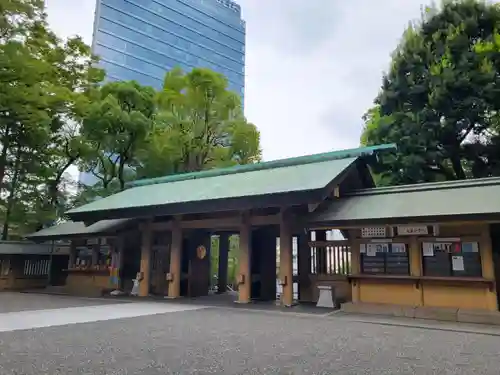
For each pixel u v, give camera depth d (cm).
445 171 2092
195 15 8175
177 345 648
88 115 2142
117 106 2147
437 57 2050
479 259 991
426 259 1061
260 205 1128
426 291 1044
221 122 2697
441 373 498
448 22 2062
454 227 1028
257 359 559
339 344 670
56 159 2333
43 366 511
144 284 1544
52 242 2078
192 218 1501
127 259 1697
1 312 1069
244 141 2730
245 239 1317
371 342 689
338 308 1167
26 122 1922
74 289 1762
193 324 871
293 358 567
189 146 2625
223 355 580
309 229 1204
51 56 2255
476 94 1894
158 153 2472
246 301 1289
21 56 1853
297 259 1400
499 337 751
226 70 8506
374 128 2275
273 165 1511
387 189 1232
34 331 771
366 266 1140
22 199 2208
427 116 2011
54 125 2198
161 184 1772
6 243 1956
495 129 2014
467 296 988
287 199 1083
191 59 7875
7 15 1950
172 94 2655
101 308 1167
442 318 962
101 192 2353
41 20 2172
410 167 2023
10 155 2166
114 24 6888
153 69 7200
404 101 2155
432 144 1994
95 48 6575
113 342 668
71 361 539
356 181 1423
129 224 1662
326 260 1317
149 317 979
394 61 2209
